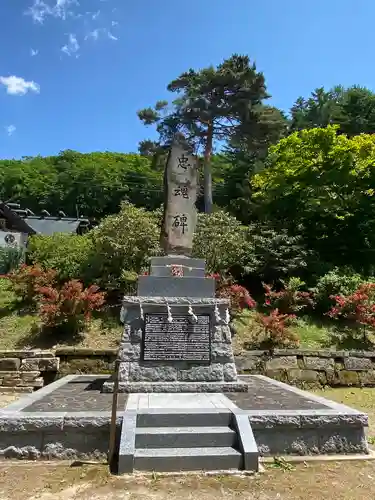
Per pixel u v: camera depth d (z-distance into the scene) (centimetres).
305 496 342
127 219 1282
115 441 421
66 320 999
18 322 1077
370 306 1036
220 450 412
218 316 642
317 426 445
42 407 475
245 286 1434
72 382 708
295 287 1181
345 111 2781
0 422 418
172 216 732
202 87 2041
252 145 2211
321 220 1700
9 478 369
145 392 584
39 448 418
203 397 553
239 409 468
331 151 1678
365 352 959
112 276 1231
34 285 1159
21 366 862
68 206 3928
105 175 4050
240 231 1486
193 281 671
